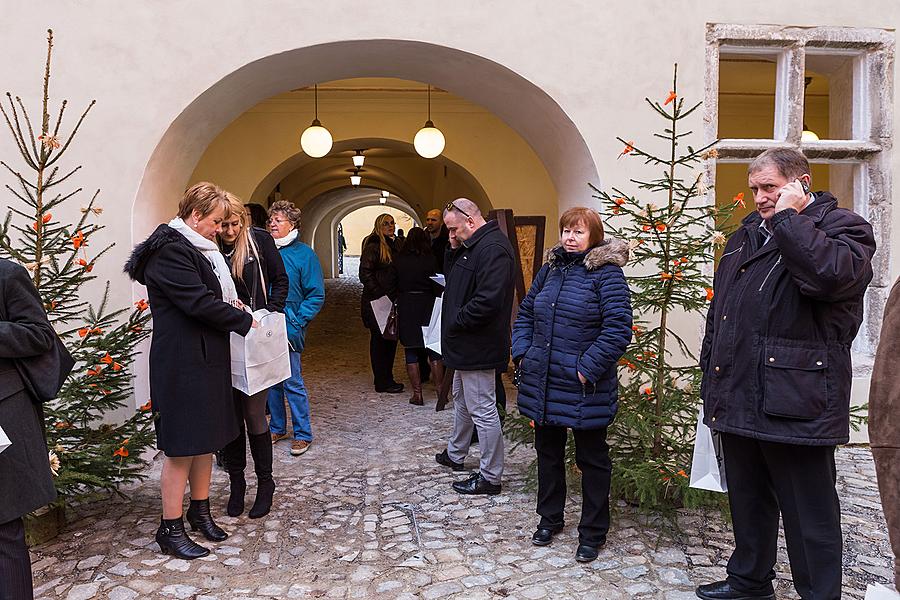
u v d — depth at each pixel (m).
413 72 5.35
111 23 4.51
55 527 3.46
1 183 4.46
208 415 3.09
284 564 3.19
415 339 6.24
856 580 3.02
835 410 2.44
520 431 4.12
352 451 4.95
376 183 16.66
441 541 3.43
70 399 3.38
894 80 4.88
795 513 2.56
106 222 4.53
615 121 4.73
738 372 2.56
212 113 4.97
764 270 2.54
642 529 3.55
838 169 5.31
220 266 3.26
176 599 2.87
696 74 4.76
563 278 3.20
